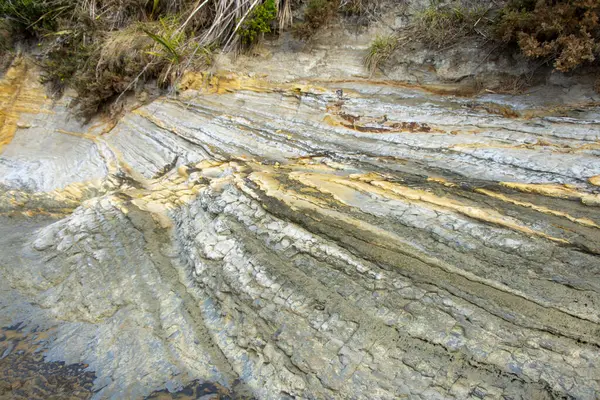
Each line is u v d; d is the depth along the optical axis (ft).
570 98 14.47
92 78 22.76
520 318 9.30
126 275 13.79
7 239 17.34
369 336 10.07
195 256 13.21
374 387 9.46
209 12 22.38
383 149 15.08
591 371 8.36
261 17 20.15
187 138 18.83
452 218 11.34
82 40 24.67
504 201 11.57
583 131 13.24
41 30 26.27
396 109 16.63
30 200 20.58
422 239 11.13
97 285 13.85
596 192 11.10
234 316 11.66
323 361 10.09
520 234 10.56
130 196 16.61
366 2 19.51
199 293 12.58
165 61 21.58
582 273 9.56
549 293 9.46
